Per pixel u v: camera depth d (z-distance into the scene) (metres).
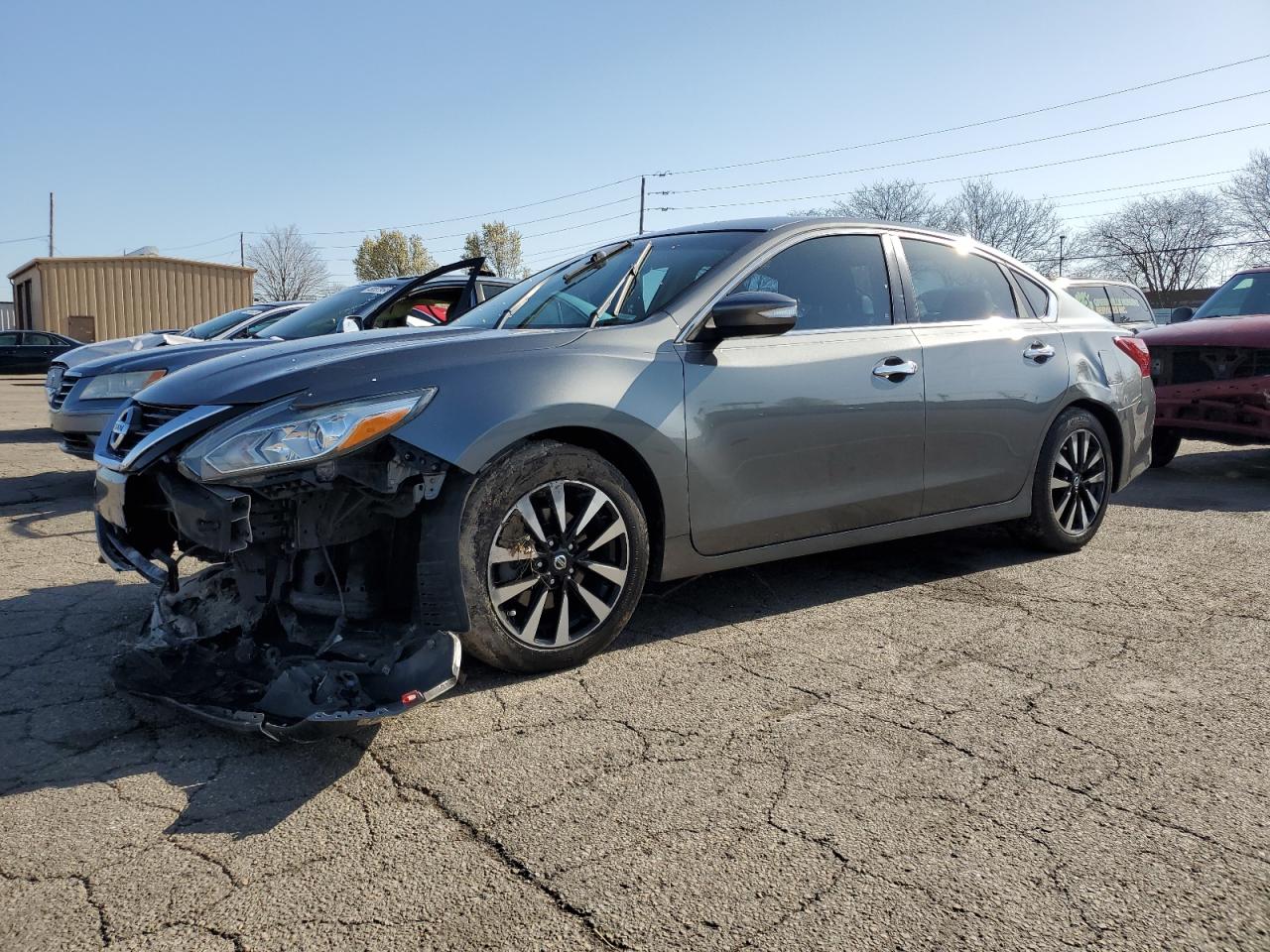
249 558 2.88
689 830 2.22
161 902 1.96
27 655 3.40
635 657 3.36
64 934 1.86
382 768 2.54
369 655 2.79
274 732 2.47
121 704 2.97
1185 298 46.41
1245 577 4.39
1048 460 4.58
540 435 3.09
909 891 1.98
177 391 3.05
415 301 6.72
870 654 3.39
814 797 2.37
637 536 3.26
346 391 2.80
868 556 4.78
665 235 4.17
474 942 1.83
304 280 59.34
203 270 36.19
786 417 3.59
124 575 4.53
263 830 2.24
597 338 3.29
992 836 2.19
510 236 59.25
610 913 1.91
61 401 7.13
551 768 2.54
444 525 2.87
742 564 3.61
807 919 1.89
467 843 2.18
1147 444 5.23
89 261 34.25
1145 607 3.94
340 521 2.85
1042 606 3.96
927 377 4.03
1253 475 7.55
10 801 2.37
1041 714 2.87
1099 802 2.34
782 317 3.30
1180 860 2.09
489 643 2.99
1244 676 3.17
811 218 4.06
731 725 2.80
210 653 2.93
